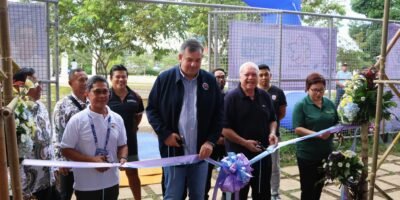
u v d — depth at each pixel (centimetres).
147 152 654
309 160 376
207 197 430
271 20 652
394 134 770
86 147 283
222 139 409
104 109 293
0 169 168
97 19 892
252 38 634
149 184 522
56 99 480
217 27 626
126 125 406
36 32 457
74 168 290
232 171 313
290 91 685
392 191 508
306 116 380
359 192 349
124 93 412
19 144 252
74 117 284
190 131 302
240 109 345
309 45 696
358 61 754
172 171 309
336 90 730
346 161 351
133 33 923
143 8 922
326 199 466
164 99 301
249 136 346
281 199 479
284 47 670
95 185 287
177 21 966
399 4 1429
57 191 329
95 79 286
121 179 528
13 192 181
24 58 452
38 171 300
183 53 293
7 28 171
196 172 317
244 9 630
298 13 634
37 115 301
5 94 175
